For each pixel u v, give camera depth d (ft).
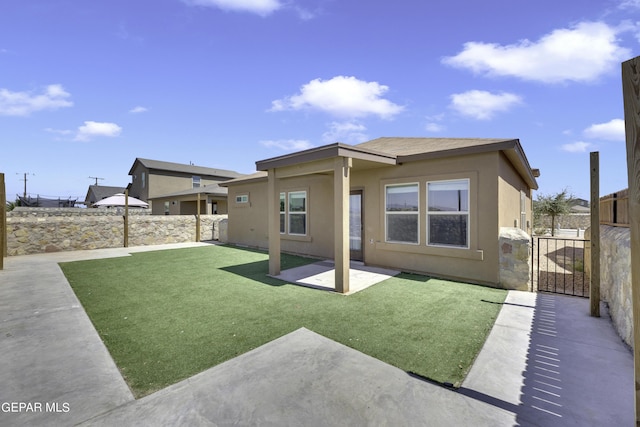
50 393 7.75
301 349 10.23
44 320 13.14
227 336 11.37
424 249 21.45
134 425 6.57
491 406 7.24
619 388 7.96
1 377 8.52
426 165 21.45
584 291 17.60
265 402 7.35
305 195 31.91
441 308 14.49
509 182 22.27
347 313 13.85
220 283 19.83
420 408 7.14
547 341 10.80
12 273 23.34
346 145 17.51
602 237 16.21
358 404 7.27
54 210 67.67
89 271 24.06
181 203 72.69
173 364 9.27
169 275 22.41
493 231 18.61
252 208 40.19
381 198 24.02
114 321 13.02
